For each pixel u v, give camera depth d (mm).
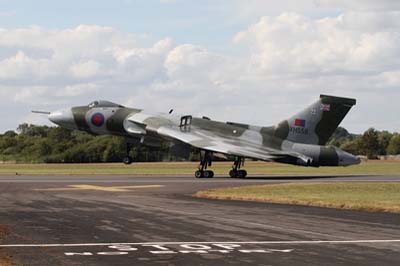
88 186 47094
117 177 61969
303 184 46844
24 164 121625
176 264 14961
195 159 128375
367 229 21734
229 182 52812
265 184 49094
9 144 147250
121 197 36500
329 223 23578
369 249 17234
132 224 22828
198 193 38969
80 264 14875
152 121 68312
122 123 70188
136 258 15719
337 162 65375
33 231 20797
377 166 100250
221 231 20969
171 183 51219
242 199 35500
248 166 107062
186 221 23891
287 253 16531
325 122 65812
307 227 22234
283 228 21891
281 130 66125
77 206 30344
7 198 35375
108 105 72062
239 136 66500
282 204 32375
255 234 20266
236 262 15227
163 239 19031
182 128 67438
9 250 16875
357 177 62531
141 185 48500
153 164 114875
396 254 16438
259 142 66000
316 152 64812
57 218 24844
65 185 48156
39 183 50750
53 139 149625
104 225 22516
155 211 27906
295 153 62562
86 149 132750
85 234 20094
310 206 31266
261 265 14859
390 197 36344
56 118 72312
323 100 65688
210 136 65875
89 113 71562
